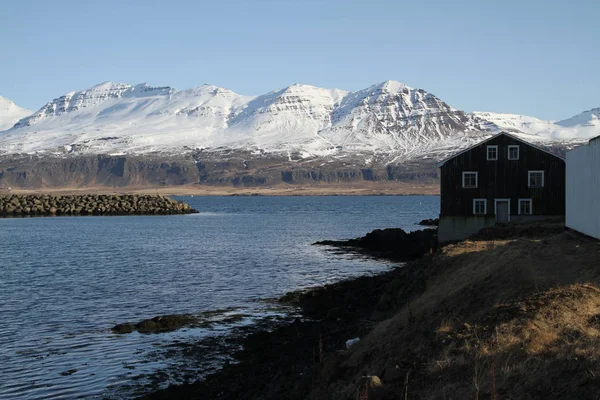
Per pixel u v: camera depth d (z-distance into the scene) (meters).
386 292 39.72
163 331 34.12
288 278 53.38
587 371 14.70
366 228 116.06
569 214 45.16
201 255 70.75
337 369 20.47
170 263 63.31
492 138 62.47
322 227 119.19
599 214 34.88
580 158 40.66
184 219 147.75
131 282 50.81
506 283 23.36
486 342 17.73
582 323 17.83
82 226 120.31
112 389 25.17
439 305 24.48
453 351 18.08
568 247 29.67
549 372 15.24
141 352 30.11
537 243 33.06
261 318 37.12
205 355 29.50
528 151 62.09
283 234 102.25
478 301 22.61
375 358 20.52
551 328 17.75
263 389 22.62
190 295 44.94
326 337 29.75
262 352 29.03
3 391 24.97
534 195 61.91
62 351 30.39
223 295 44.97
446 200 63.31
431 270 36.88
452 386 15.95
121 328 34.41
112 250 76.12
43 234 100.56
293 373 23.59
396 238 80.12
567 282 21.98
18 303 41.94
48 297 44.12
